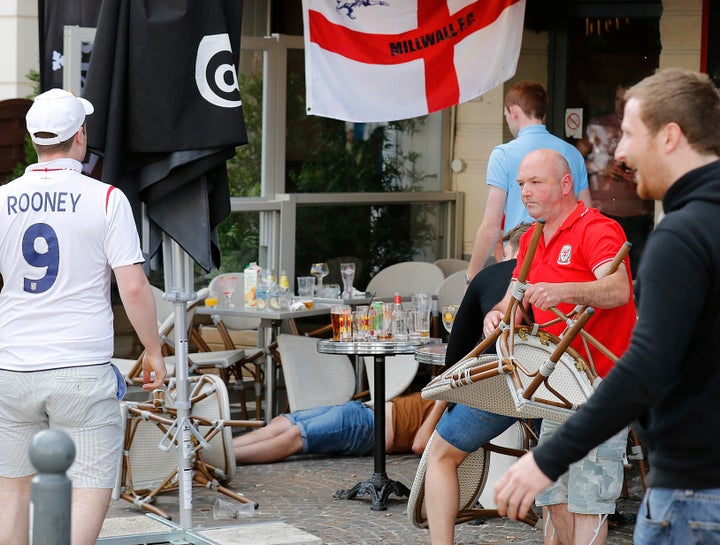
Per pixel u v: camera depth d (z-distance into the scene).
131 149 7.00
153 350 6.19
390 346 8.42
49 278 5.79
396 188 13.34
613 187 12.54
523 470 3.68
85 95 6.98
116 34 7.00
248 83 12.13
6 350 5.81
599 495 5.88
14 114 12.81
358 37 10.33
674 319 3.49
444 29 10.35
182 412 7.55
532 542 7.57
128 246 5.93
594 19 12.49
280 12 12.45
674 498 3.63
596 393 3.59
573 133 12.70
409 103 10.41
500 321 6.05
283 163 12.41
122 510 8.40
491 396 5.85
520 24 10.30
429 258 13.64
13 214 5.83
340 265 12.34
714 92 3.72
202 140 6.98
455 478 6.50
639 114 3.75
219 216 7.41
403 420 10.08
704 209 3.58
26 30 13.85
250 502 8.38
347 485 9.12
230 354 10.84
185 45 6.98
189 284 7.46
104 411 5.88
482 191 13.53
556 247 6.13
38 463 3.87
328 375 10.73
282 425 9.93
